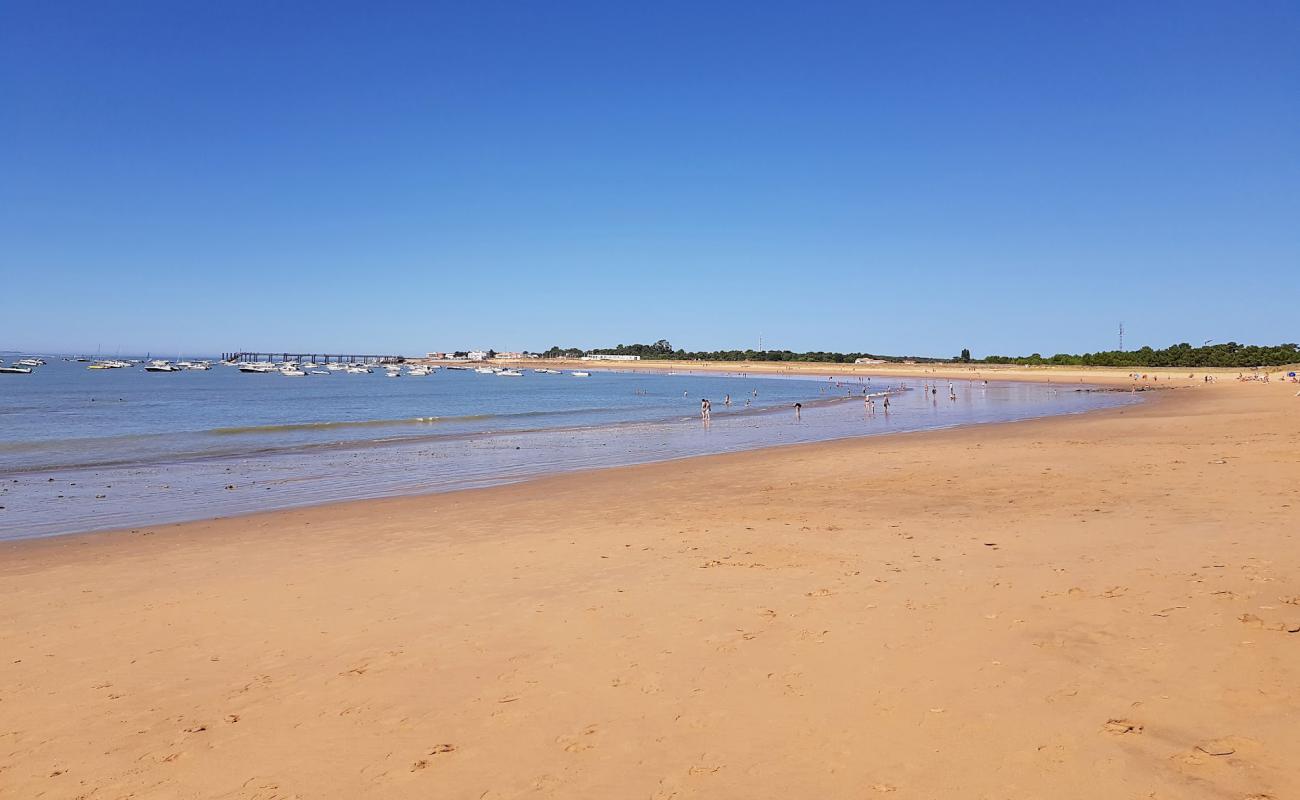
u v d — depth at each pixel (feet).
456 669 22.31
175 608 29.96
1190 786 14.23
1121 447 76.07
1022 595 26.32
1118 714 17.17
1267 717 16.53
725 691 19.83
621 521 46.42
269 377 507.71
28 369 546.67
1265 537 32.60
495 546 39.83
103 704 20.84
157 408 204.74
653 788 15.40
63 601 31.48
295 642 25.35
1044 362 629.10
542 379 514.68
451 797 15.48
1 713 20.44
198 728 19.12
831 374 608.60
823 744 16.75
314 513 53.42
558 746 17.39
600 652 23.09
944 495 50.90
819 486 58.23
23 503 60.03
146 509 57.00
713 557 35.04
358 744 17.95
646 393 309.83
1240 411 133.49
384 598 30.27
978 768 15.35
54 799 16.03
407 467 81.76
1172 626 22.29
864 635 23.26
